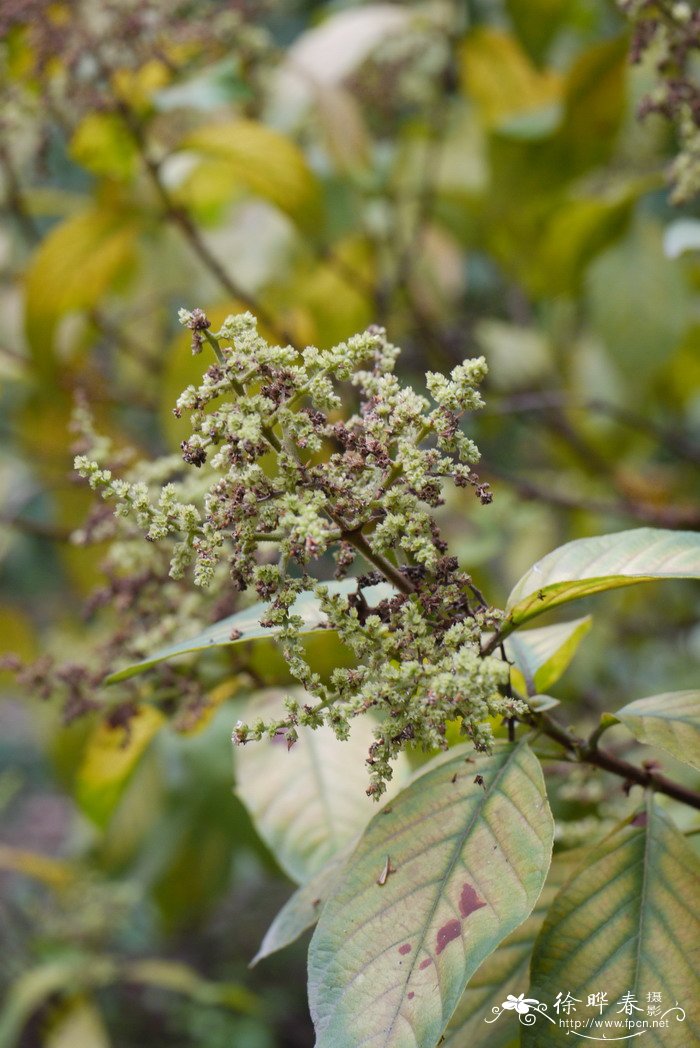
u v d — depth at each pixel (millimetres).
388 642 954
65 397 1872
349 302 1873
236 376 953
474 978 1057
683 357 2049
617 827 1017
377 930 960
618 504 1920
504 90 1937
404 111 2332
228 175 1763
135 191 1637
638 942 982
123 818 2021
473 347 2180
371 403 972
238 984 3240
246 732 950
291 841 1142
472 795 991
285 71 1807
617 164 1925
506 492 1922
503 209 1818
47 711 1951
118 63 1486
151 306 1956
